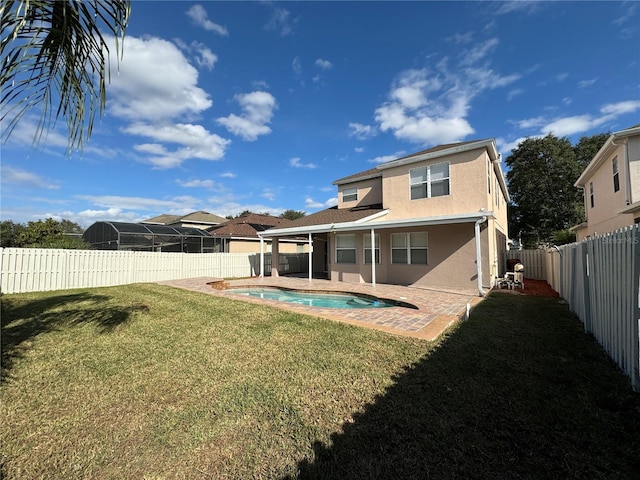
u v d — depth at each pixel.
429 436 2.72
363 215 15.25
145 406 3.31
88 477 2.30
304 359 4.64
